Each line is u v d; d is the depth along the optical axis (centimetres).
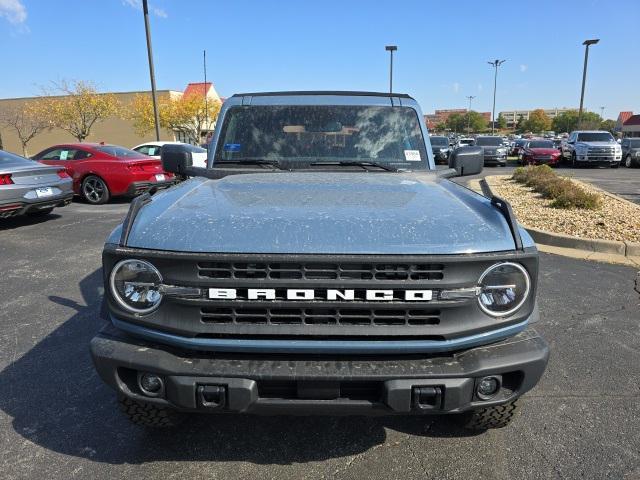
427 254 207
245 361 216
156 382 221
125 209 1114
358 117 377
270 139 369
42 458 267
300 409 215
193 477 254
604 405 318
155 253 210
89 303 498
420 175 342
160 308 215
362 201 251
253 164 359
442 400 212
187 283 209
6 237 805
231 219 222
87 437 286
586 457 268
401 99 392
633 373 359
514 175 1656
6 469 259
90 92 3909
